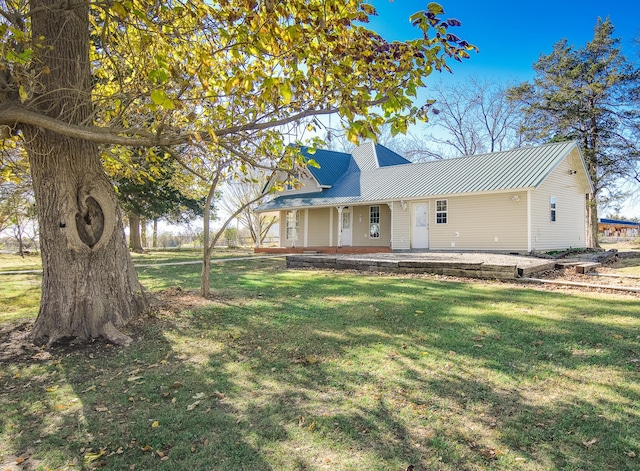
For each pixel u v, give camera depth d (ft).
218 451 8.42
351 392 11.02
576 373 12.00
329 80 13.62
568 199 58.34
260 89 13.44
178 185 58.80
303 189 77.20
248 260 54.60
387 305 21.42
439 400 10.46
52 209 16.02
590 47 79.82
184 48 15.85
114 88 20.58
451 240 54.65
